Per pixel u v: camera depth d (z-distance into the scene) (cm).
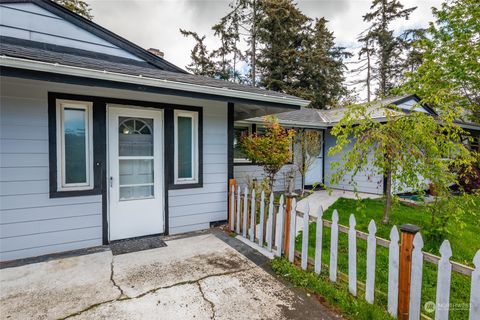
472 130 941
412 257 193
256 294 242
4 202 311
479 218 469
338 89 2041
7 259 314
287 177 826
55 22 416
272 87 1833
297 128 869
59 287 252
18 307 219
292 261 303
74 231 351
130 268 294
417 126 326
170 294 241
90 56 444
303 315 211
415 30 2006
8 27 383
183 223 434
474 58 753
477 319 162
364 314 206
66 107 346
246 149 686
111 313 211
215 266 300
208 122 453
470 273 165
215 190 464
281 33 1753
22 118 317
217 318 206
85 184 361
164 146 414
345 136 354
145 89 340
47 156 332
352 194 795
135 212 396
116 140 379
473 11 754
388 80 2150
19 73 268
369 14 2153
